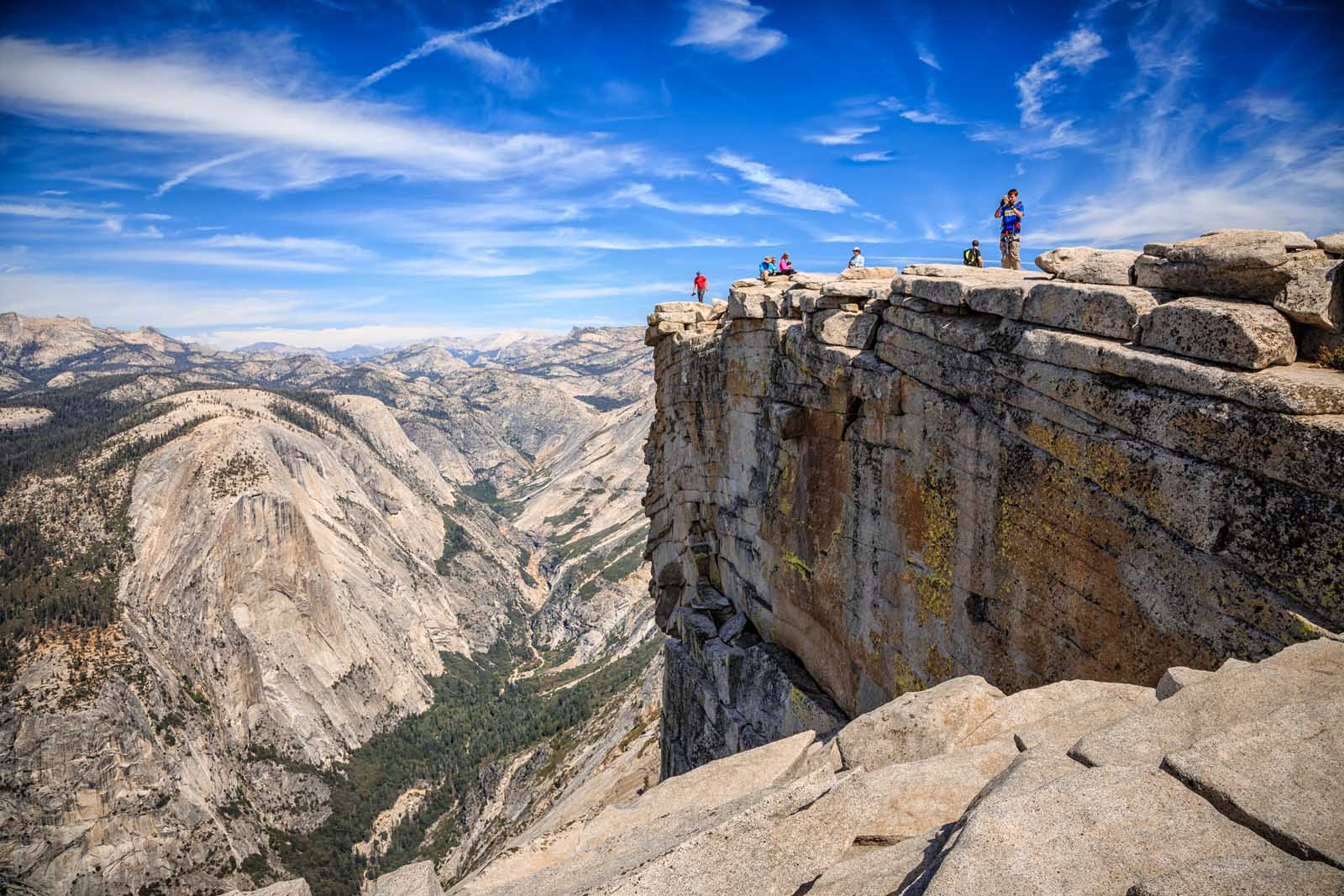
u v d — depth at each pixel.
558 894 6.73
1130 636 9.98
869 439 16.12
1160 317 9.59
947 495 13.77
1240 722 5.11
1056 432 11.16
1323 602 7.67
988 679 12.78
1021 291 11.96
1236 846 4.13
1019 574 12.03
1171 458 9.23
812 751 9.55
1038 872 4.16
